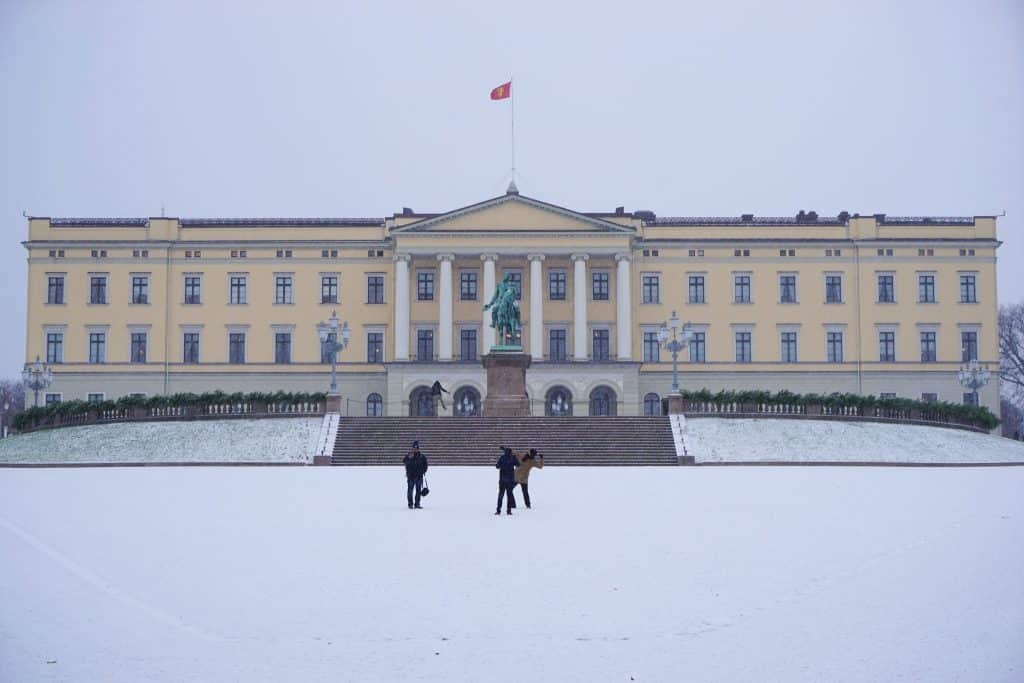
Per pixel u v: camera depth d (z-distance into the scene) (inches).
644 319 4037.9
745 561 925.8
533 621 701.3
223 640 655.8
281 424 2723.9
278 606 746.2
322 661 609.3
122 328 4018.2
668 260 4050.2
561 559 938.1
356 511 1346.0
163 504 1437.0
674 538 1070.4
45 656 619.2
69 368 4003.4
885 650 627.8
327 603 755.4
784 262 4050.2
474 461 2465.6
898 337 4028.1
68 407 2859.3
